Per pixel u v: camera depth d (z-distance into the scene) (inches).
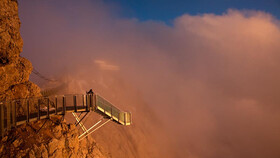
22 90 791.7
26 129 700.0
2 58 754.2
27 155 654.5
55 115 786.8
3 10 772.6
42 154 684.1
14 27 797.2
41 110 788.0
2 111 543.2
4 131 549.3
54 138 732.0
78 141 831.7
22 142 666.8
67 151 766.5
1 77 733.9
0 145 630.5
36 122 737.0
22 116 690.8
